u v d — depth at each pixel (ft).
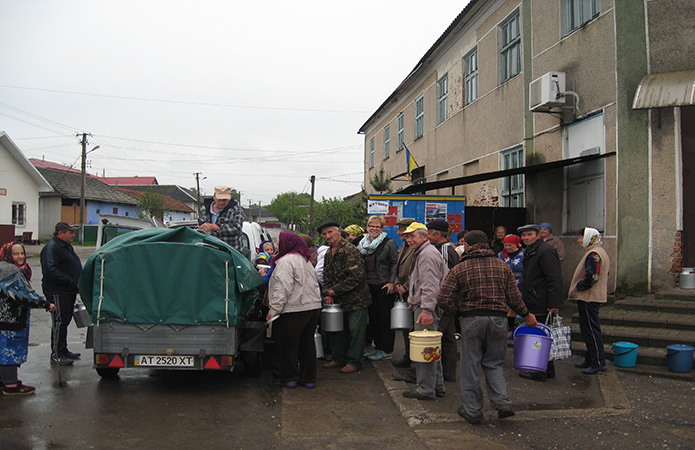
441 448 13.53
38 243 107.04
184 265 17.60
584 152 31.60
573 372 20.84
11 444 13.20
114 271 17.60
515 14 40.73
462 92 50.55
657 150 26.48
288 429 14.80
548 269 19.58
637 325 23.29
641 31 27.40
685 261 26.35
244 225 29.84
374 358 23.04
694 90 24.41
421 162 63.36
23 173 110.01
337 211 163.94
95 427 14.53
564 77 32.24
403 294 22.49
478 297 15.15
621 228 27.81
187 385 19.10
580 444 13.85
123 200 153.07
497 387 15.07
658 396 17.65
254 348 19.38
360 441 14.07
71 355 22.45
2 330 16.93
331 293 21.20
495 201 44.04
